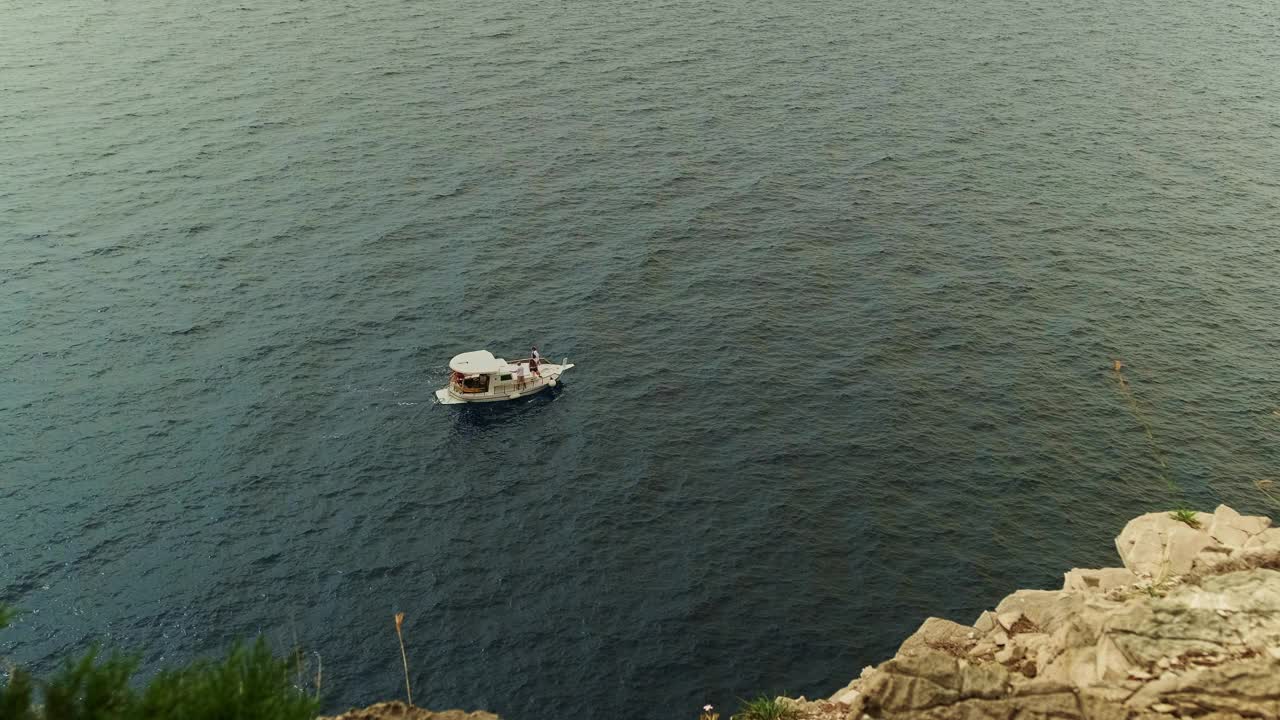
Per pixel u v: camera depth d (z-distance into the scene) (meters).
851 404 82.38
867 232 108.38
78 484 73.69
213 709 14.46
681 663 60.22
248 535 69.69
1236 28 167.62
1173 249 105.31
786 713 28.09
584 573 66.81
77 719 13.81
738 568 66.94
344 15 169.88
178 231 107.00
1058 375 85.62
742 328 92.50
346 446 78.50
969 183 119.12
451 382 83.75
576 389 85.00
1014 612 29.56
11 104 136.38
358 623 63.09
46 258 102.00
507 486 74.62
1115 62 154.12
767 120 134.00
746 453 77.38
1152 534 30.94
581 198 114.25
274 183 117.12
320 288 97.81
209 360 87.56
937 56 155.50
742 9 173.62
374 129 130.38
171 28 164.00
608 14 170.50
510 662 60.38
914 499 72.56
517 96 140.12
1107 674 21.75
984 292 97.75
